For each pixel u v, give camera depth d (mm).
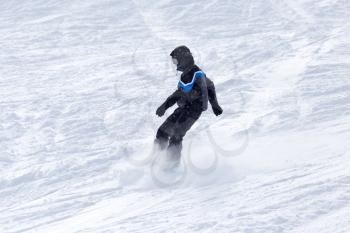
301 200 15148
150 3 77562
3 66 48438
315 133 25047
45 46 56906
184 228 14344
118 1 78688
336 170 18203
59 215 18000
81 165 23406
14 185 21656
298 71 39500
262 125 27594
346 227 12875
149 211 16891
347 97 31016
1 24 67750
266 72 41375
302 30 58969
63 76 44688
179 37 60188
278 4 73625
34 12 73500
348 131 24672
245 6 73625
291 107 30141
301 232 12891
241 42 54844
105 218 16891
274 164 20453
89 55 52938
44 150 26125
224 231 13484
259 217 14156
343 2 72625
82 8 75188
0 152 25781
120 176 20984
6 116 32375
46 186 21312
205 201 17016
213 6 74188
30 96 37844
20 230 17000
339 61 41938
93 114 32594
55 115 32625
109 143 26797
